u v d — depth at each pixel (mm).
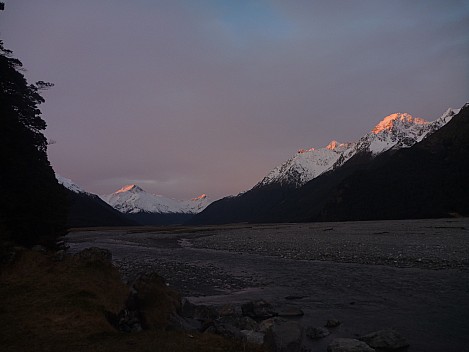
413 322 16969
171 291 17281
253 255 46312
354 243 51812
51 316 12836
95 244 77188
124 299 15523
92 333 11750
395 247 44062
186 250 58000
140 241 84875
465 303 19484
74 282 15820
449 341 14516
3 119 32531
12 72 38531
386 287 24203
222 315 18547
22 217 30547
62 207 38000
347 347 13578
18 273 17234
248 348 11133
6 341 11000
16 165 32250
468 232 61281
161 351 10359
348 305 20531
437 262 31969
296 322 17062
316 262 37219
